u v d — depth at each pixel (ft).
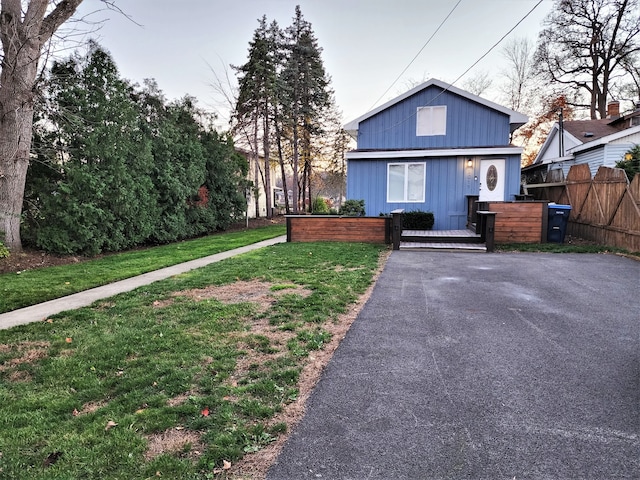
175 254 32.35
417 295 17.07
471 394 8.65
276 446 6.91
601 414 7.79
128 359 10.66
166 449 6.75
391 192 42.19
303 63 83.46
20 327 13.70
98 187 32.89
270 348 11.31
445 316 14.14
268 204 75.82
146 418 7.68
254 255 29.12
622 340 11.66
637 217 26.55
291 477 6.14
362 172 42.73
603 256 26.78
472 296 16.85
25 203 32.63
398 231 31.09
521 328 12.82
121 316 14.73
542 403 8.23
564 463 6.38
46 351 11.34
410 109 42.34
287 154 88.89
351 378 9.48
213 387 8.98
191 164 45.91
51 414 7.93
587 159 50.19
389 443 6.97
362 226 35.83
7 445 6.86
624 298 16.21
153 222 40.19
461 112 41.14
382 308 15.16
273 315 14.39
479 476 6.12
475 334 12.32
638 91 78.23
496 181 39.55
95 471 6.20
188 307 15.67
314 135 89.86
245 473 6.23
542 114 88.12
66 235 31.53
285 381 9.30
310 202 95.25
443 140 41.70
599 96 79.87
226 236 47.11
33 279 22.48
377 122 43.29
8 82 28.55
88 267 26.58
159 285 19.92
